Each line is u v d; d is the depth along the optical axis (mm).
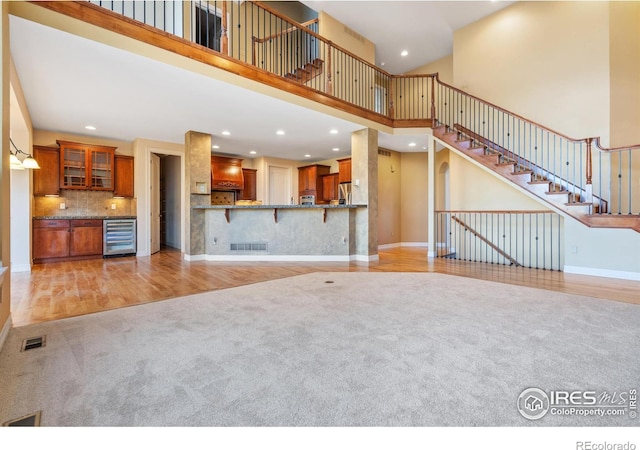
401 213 9023
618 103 4918
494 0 5867
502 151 6004
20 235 5031
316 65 6492
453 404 1490
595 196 4848
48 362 1920
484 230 6273
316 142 7180
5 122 2400
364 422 1364
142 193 6863
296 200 9656
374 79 7324
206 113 5066
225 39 4008
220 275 4637
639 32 5164
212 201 8461
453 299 3289
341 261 5992
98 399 1538
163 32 3396
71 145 6180
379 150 8312
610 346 2117
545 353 2020
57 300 3303
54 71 3564
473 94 6520
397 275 4590
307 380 1708
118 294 3549
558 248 5363
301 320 2662
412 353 2031
